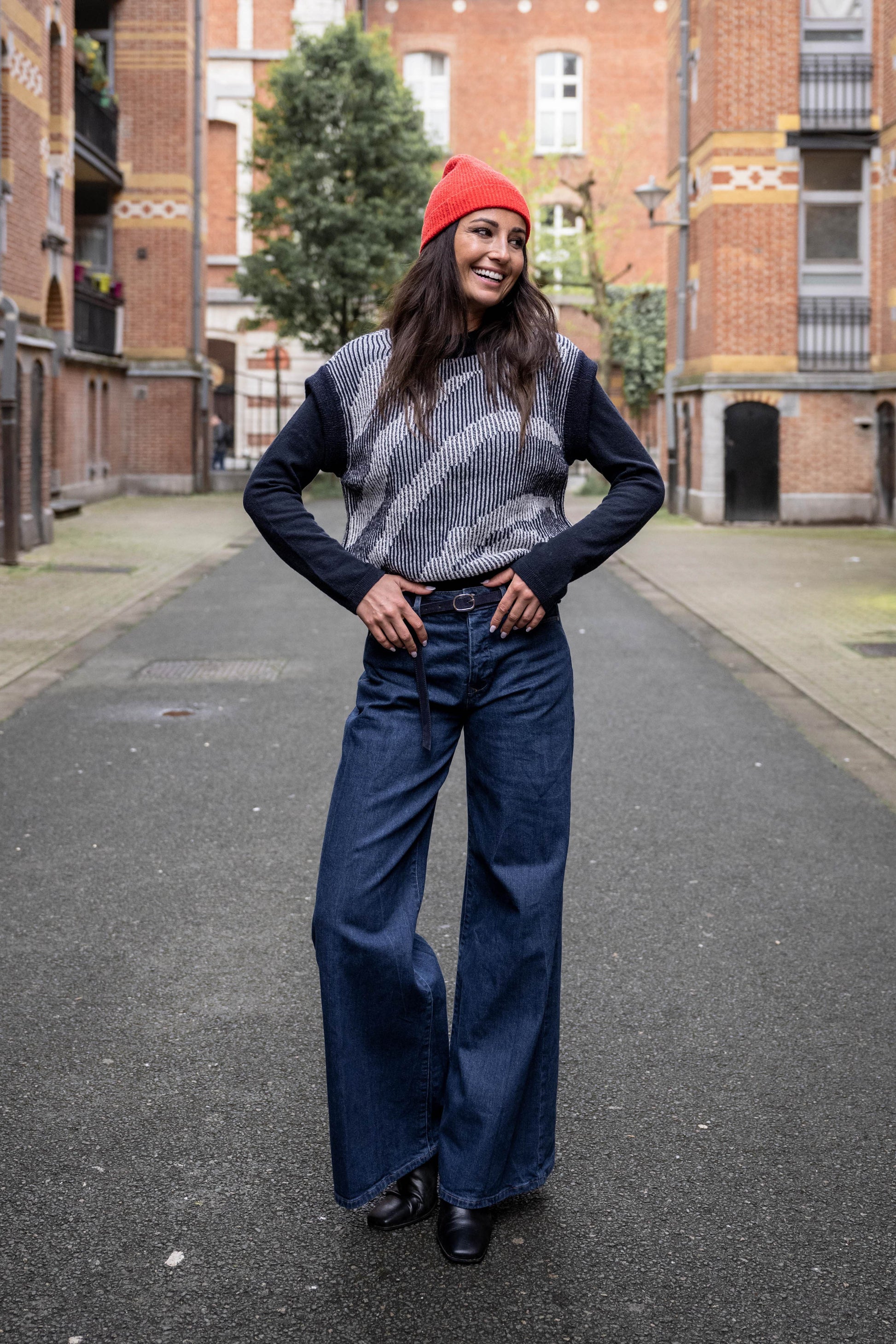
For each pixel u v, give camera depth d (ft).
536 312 8.48
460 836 18.30
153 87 92.17
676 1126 10.20
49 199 71.26
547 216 134.41
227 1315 7.85
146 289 93.71
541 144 142.92
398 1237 8.69
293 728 24.84
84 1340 7.60
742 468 76.69
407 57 142.51
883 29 73.72
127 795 20.08
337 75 98.02
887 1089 10.83
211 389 105.19
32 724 25.02
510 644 8.46
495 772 8.59
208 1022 12.07
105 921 14.73
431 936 14.38
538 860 8.70
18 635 35.14
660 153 142.41
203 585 46.68
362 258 95.35
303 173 96.63
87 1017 12.18
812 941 14.26
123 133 92.53
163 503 86.89
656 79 141.69
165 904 15.30
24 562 51.16
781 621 39.06
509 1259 8.43
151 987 12.88
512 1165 8.80
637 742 23.94
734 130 75.20
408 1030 8.62
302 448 8.55
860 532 71.72
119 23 91.81
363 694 8.68
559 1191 9.28
